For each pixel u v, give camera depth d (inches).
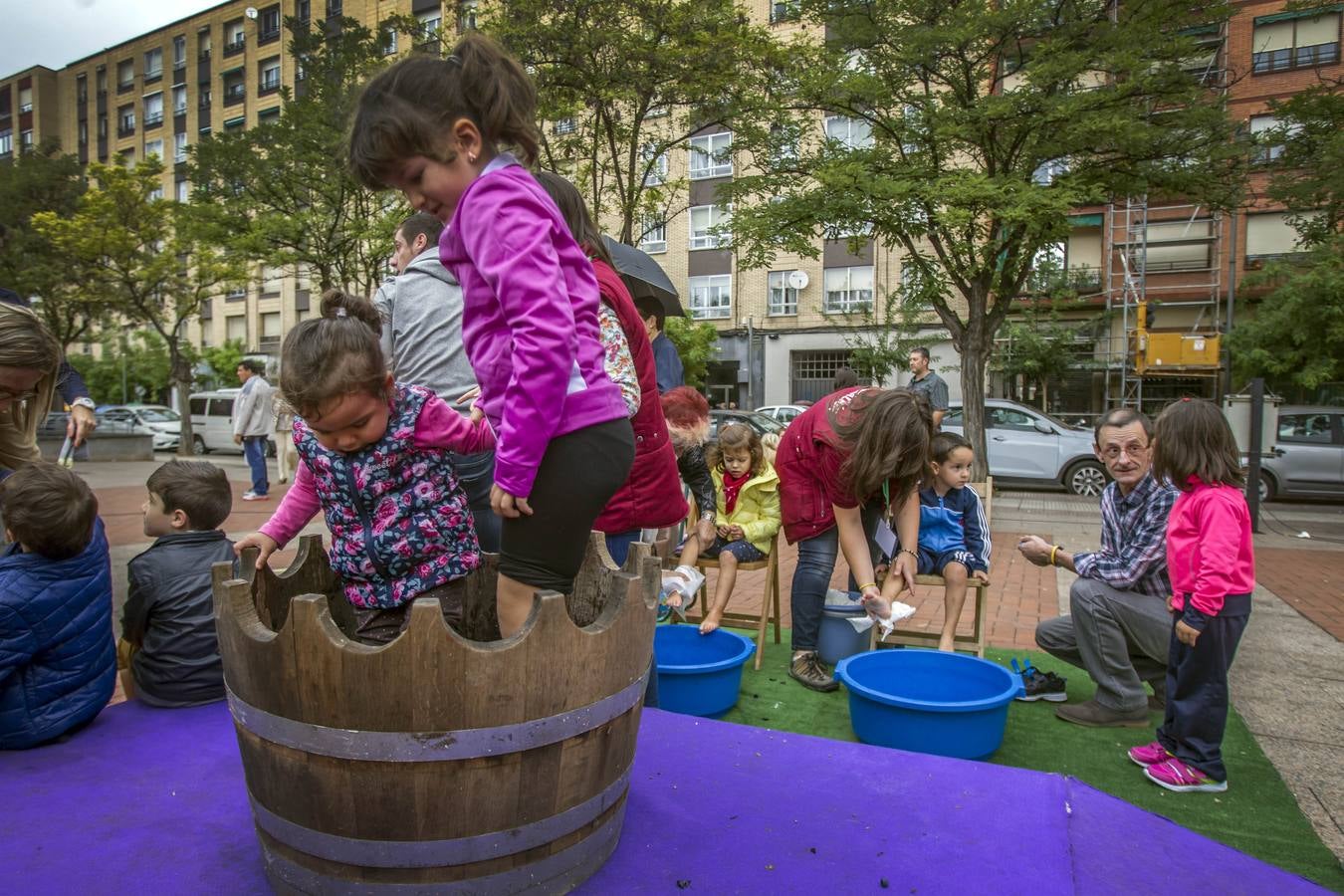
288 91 680.4
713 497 159.8
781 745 88.0
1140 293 831.1
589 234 92.1
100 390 1424.7
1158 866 67.3
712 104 430.0
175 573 99.7
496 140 59.6
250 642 55.1
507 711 53.6
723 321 1047.0
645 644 64.6
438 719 52.1
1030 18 429.7
